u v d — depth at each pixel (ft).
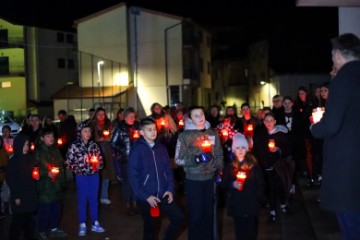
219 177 19.74
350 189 10.68
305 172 37.11
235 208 19.08
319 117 13.75
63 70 142.41
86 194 24.64
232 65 172.04
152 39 122.52
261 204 29.14
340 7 22.81
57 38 141.49
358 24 22.50
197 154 19.17
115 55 120.47
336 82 10.74
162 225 26.23
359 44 10.94
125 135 28.19
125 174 28.48
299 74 132.36
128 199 28.68
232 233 24.23
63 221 27.86
